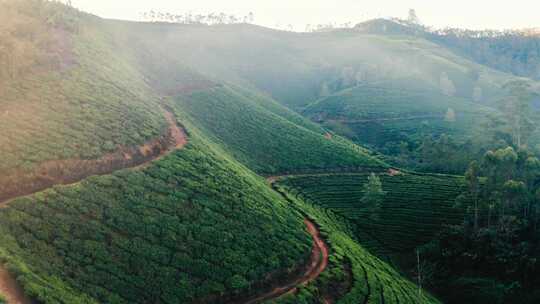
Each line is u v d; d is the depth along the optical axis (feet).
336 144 350.23
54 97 189.47
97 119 186.91
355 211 259.19
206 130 291.79
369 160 332.39
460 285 192.65
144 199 151.74
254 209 171.63
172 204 154.51
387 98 585.22
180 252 136.15
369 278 161.38
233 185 183.01
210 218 155.12
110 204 143.23
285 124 352.90
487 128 370.94
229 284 131.34
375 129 508.53
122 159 171.73
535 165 230.68
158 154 190.70
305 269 154.71
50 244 121.80
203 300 124.77
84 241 127.03
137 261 127.54
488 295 181.68
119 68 280.72
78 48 259.39
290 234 168.04
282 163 293.23
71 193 140.46
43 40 239.91
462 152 355.56
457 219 246.27
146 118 212.64
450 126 478.59
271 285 140.97
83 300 108.47
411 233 240.53
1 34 214.90
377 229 243.60
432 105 557.74
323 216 227.61
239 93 428.56
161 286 122.93
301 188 271.28
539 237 207.82
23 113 169.78
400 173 322.75
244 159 277.44
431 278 203.21
